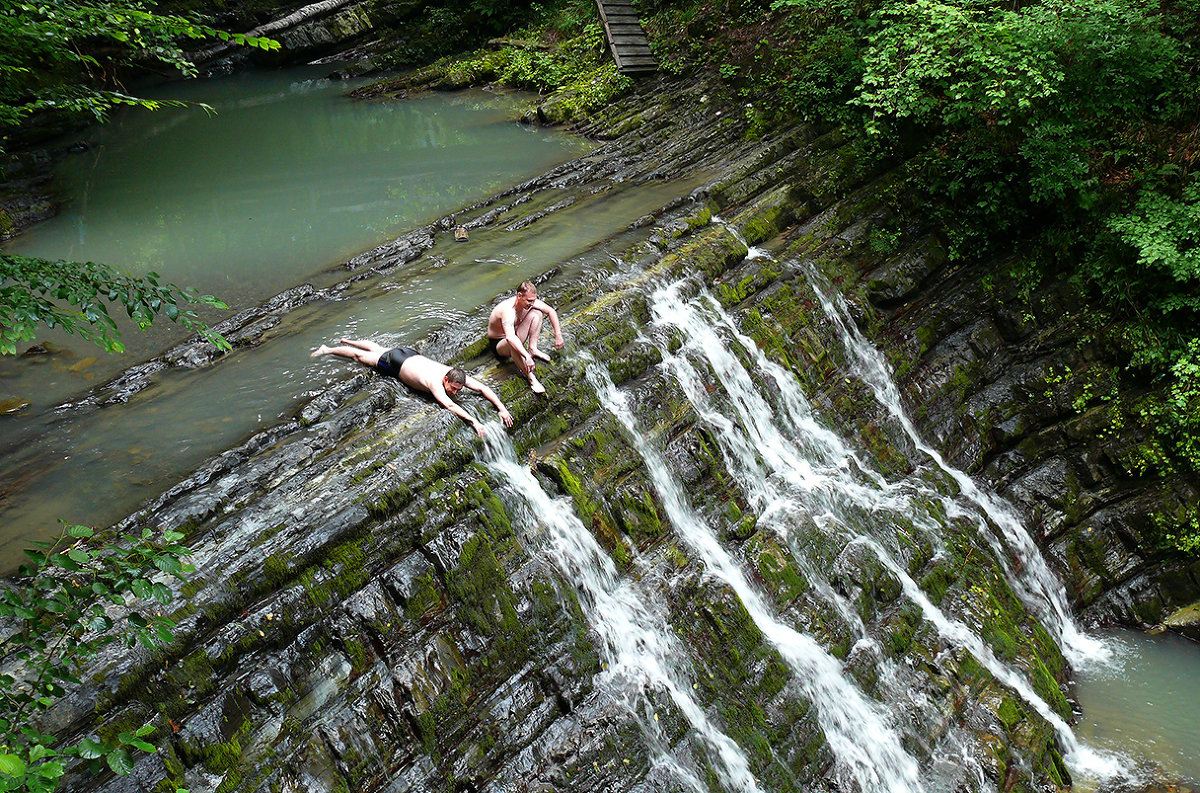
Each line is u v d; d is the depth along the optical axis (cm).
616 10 2011
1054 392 1302
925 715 938
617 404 979
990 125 1409
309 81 2534
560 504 868
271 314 1110
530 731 744
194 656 639
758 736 844
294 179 1678
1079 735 1010
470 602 764
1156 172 1321
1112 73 1324
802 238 1323
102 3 845
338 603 714
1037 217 1387
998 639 1046
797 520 1007
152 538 712
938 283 1377
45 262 669
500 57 2312
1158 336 1272
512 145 1808
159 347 1068
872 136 1447
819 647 930
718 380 1075
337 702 682
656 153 1614
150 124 2145
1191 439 1205
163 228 1453
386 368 931
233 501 758
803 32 1739
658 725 788
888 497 1134
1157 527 1201
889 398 1265
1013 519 1234
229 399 922
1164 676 1093
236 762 626
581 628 807
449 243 1306
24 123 1920
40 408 931
